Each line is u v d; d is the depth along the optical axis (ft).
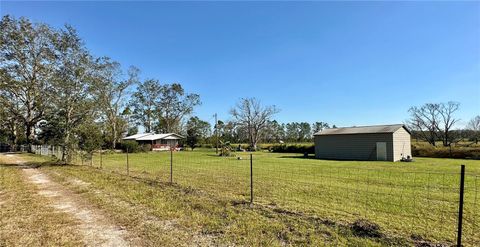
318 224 16.80
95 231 16.26
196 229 16.25
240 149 142.31
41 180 36.65
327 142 89.10
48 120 61.11
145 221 17.85
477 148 80.12
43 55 81.35
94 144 59.47
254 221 17.39
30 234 15.72
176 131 188.96
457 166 56.44
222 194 26.32
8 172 44.70
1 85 84.53
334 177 38.68
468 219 18.52
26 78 88.89
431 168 52.60
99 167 54.34
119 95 136.15
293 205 22.31
